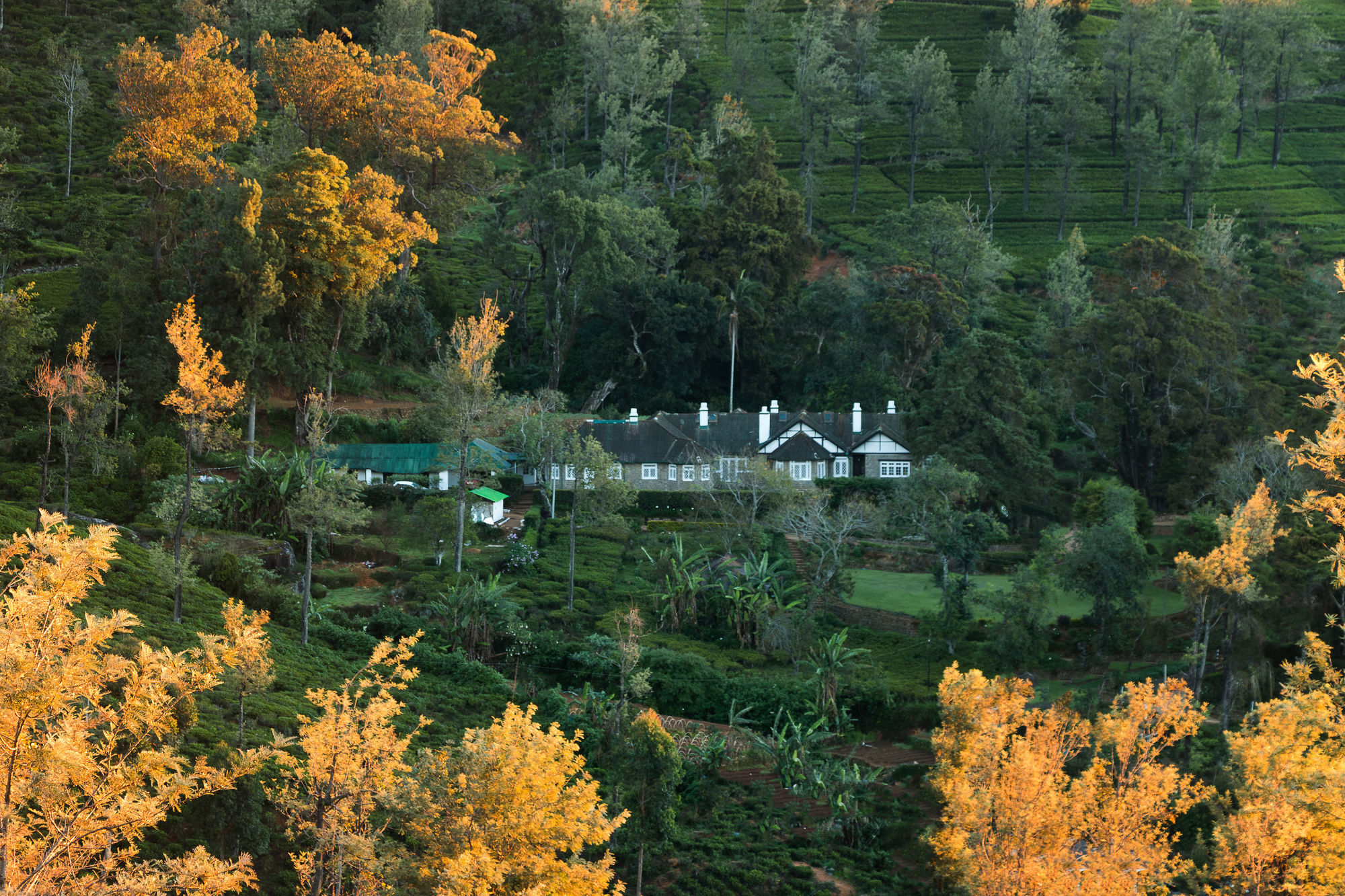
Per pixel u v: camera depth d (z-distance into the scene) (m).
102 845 23.08
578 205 123.56
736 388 130.75
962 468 91.06
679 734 61.91
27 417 83.44
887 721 65.19
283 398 101.81
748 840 52.06
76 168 143.50
